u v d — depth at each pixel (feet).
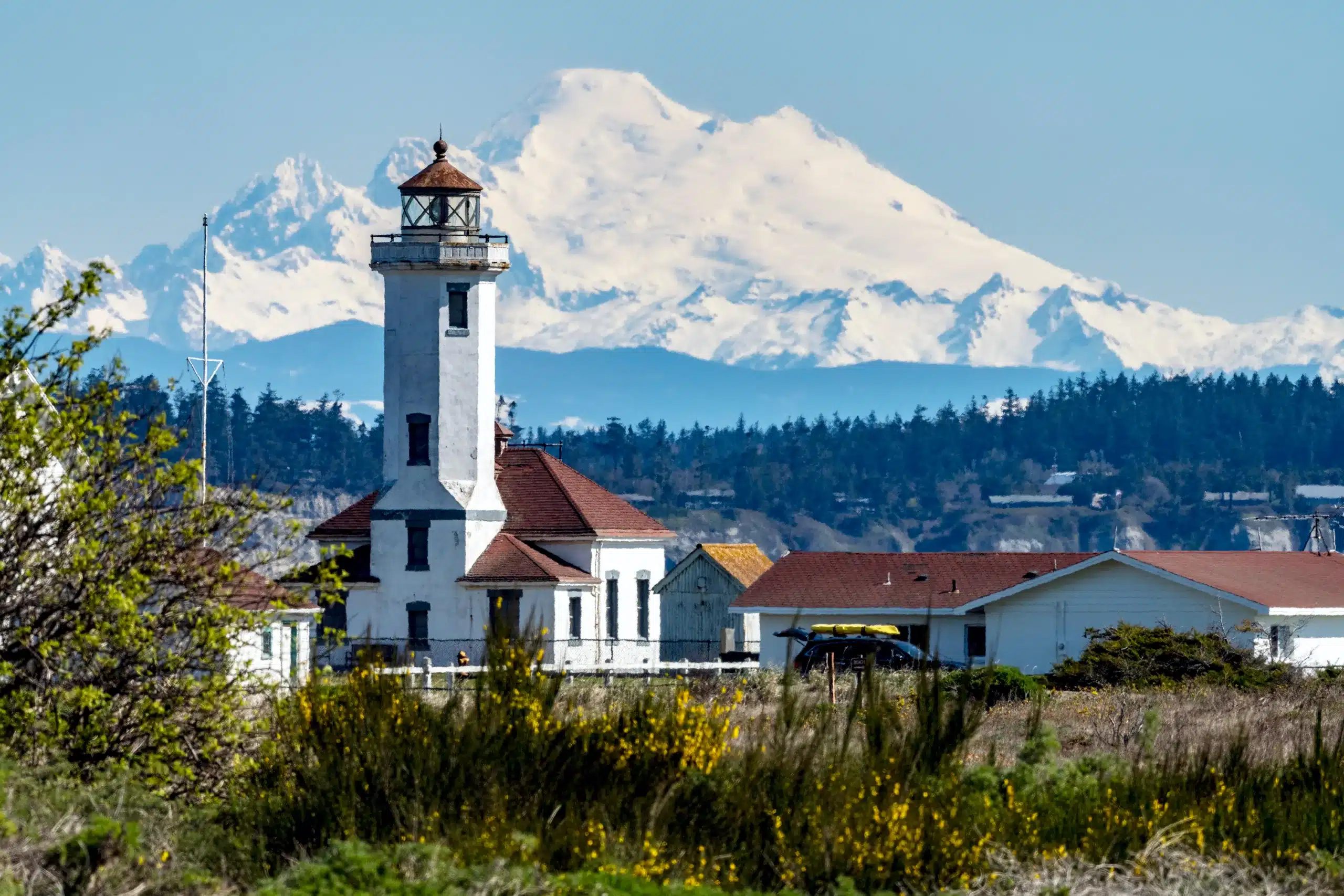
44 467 219.41
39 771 207.10
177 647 225.15
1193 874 203.92
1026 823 216.33
